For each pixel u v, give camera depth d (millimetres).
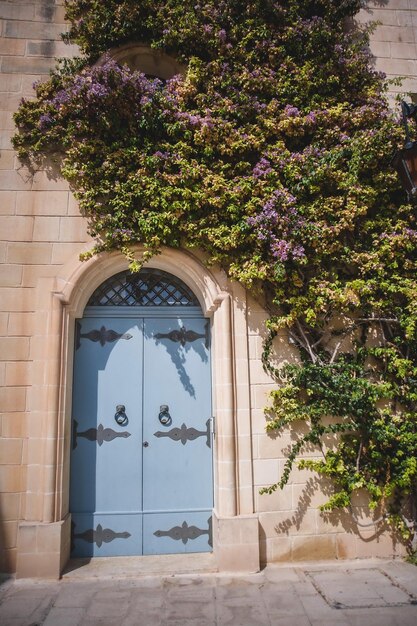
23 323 4051
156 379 4418
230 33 4594
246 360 4145
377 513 4059
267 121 4340
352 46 4766
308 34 4629
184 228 4152
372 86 4734
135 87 4238
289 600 3230
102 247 4172
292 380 4102
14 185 4289
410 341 4203
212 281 4227
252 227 4121
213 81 4441
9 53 4578
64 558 3807
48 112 4359
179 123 4234
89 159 4301
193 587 3463
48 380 3898
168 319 4551
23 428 3896
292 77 4590
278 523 3945
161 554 4117
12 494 3795
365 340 4324
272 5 4621
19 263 4148
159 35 4688
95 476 4191
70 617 3000
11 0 4688
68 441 4039
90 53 4660
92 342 4422
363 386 3977
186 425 4363
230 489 3881
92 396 4316
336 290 4082
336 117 4449
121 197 4219
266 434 4070
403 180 3902
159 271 4633
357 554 3975
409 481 3912
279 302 4156
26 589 3438
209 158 4316
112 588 3457
